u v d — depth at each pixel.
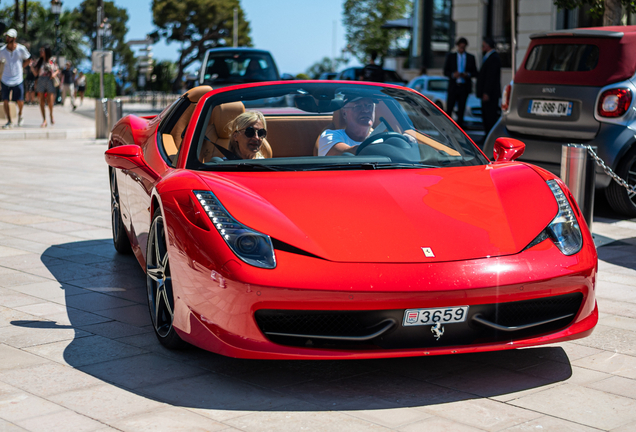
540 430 2.48
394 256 2.74
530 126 7.05
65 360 3.13
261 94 3.91
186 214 2.97
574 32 6.80
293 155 3.78
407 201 3.07
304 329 2.76
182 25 84.00
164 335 3.25
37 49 32.53
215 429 2.47
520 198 3.17
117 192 5.00
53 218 6.48
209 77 14.05
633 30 6.75
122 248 5.07
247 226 2.85
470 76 14.07
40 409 2.62
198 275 2.82
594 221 6.47
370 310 2.66
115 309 3.90
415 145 3.74
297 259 2.72
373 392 2.81
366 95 3.95
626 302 4.08
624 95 6.43
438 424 2.52
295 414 2.60
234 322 2.72
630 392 2.83
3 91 15.52
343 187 3.18
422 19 25.23
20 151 12.07
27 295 4.16
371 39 53.69
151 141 4.21
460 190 3.21
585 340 3.44
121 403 2.68
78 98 38.56
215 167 3.45
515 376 2.98
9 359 3.14
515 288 2.73
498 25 19.62
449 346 2.74
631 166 6.56
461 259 2.76
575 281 2.87
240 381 2.91
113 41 99.00
